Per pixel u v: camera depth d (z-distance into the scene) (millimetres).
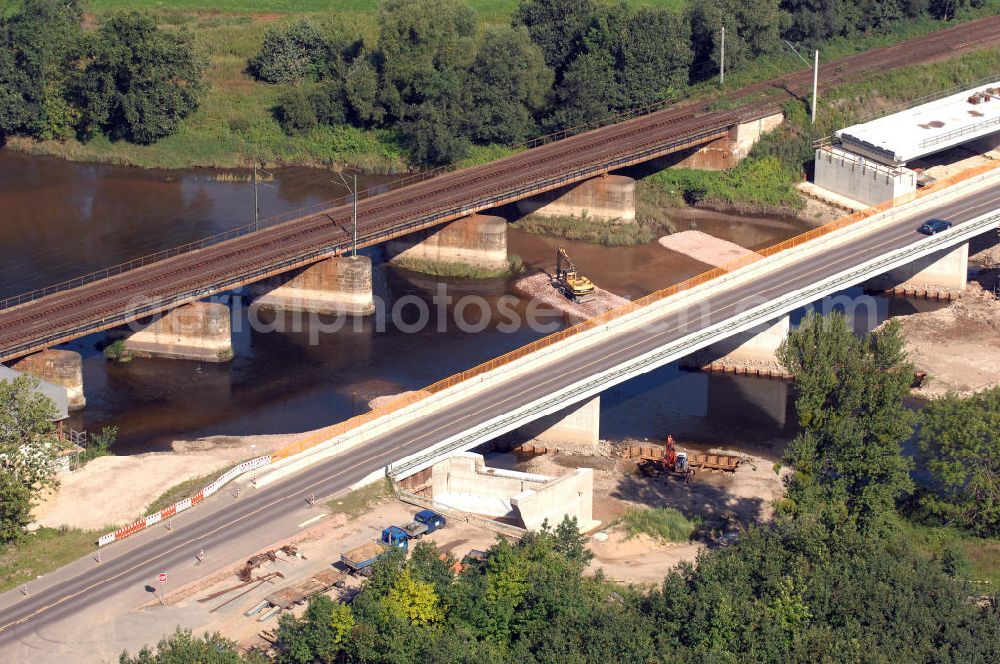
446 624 138375
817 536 147750
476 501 174250
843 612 141500
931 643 138875
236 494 167000
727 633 137000
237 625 142000
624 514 175000
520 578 140125
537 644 137000
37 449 162250
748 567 145875
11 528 156125
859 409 164000
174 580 149625
